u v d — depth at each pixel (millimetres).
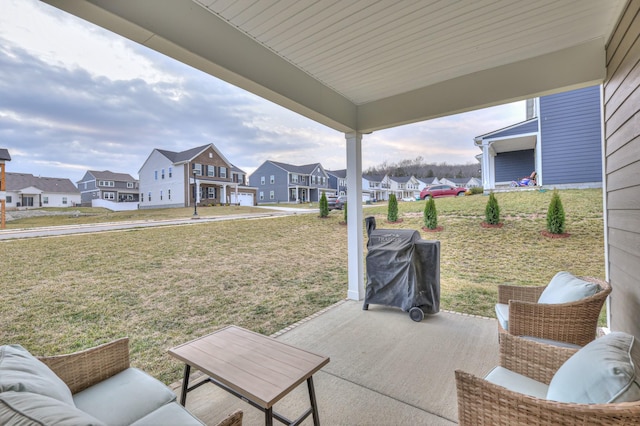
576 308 1885
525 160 7855
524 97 2898
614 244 2539
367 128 3986
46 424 723
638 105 1883
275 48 2625
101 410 1250
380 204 7223
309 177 20750
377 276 3793
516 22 2287
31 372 1057
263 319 3613
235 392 1653
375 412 1928
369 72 3105
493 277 4727
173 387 2223
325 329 3279
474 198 5191
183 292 3887
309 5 2062
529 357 1557
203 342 1883
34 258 3189
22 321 2771
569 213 4336
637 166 1952
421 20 2252
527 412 1012
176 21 1917
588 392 991
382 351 2758
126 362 1594
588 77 2592
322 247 6207
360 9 2107
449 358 2605
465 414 1171
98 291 3363
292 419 1864
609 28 2385
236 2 2018
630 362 1007
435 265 3510
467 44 2594
